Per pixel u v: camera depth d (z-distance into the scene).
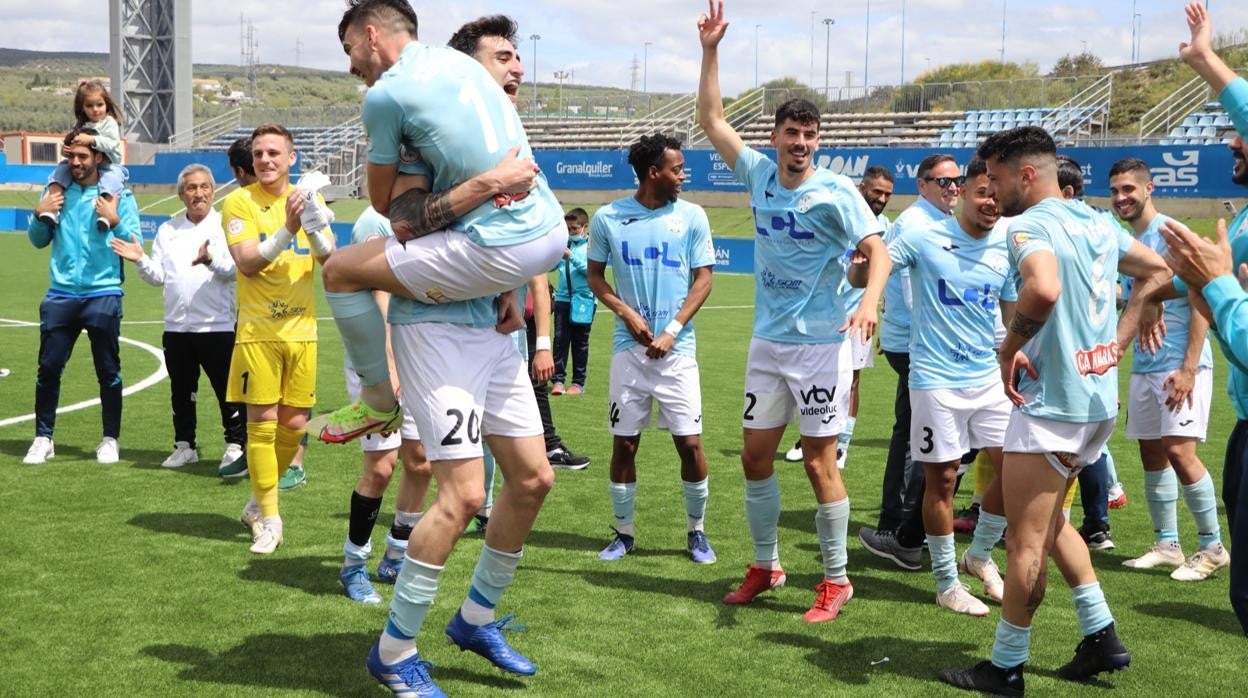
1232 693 3.82
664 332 5.22
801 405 4.52
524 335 5.39
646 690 3.75
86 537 5.44
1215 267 3.03
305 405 5.46
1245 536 3.36
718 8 4.79
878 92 33.00
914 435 4.73
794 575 5.14
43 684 3.67
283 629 4.25
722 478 7.09
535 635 4.26
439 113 3.33
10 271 22.52
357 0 3.56
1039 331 3.62
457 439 3.51
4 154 43.47
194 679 3.75
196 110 108.00
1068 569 3.89
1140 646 4.27
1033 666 4.05
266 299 5.29
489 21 4.14
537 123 38.47
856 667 4.00
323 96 190.25
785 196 4.53
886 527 5.45
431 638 4.20
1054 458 3.65
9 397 9.44
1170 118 26.55
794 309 4.54
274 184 5.36
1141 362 5.29
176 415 7.09
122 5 42.88
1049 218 3.62
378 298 4.68
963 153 24.95
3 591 4.61
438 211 3.34
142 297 18.59
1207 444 8.41
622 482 5.38
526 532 3.77
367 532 4.65
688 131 34.84
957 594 4.67
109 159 7.04
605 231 5.42
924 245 4.70
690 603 4.70
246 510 5.50
